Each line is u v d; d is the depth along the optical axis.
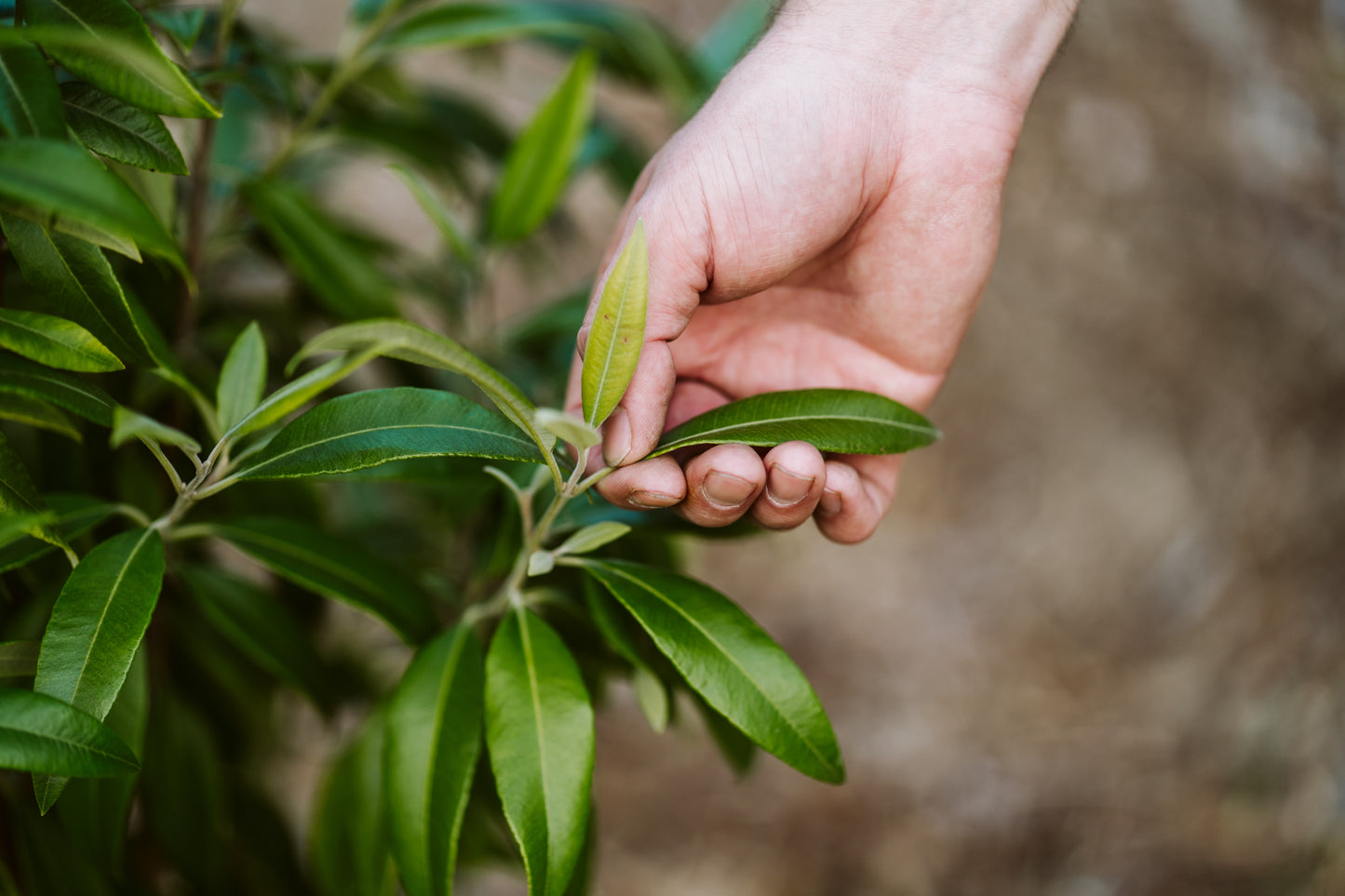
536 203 0.58
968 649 1.33
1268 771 1.10
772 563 1.42
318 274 0.53
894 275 0.51
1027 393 1.55
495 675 0.45
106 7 0.41
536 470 0.50
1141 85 1.63
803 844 1.13
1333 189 1.48
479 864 0.58
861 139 0.49
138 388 0.52
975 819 1.15
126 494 0.53
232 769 0.60
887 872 1.11
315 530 0.49
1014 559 1.42
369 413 0.43
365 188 1.60
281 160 0.55
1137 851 1.09
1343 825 1.02
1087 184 1.63
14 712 0.39
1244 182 1.55
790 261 0.49
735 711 0.44
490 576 0.52
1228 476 1.40
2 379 0.41
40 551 0.43
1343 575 1.22
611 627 0.47
